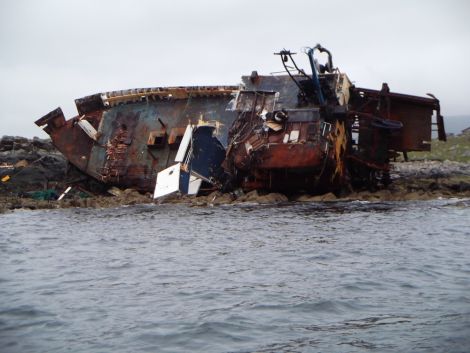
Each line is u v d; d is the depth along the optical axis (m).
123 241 22.05
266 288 14.66
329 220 26.25
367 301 13.52
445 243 20.28
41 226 26.48
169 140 40.44
